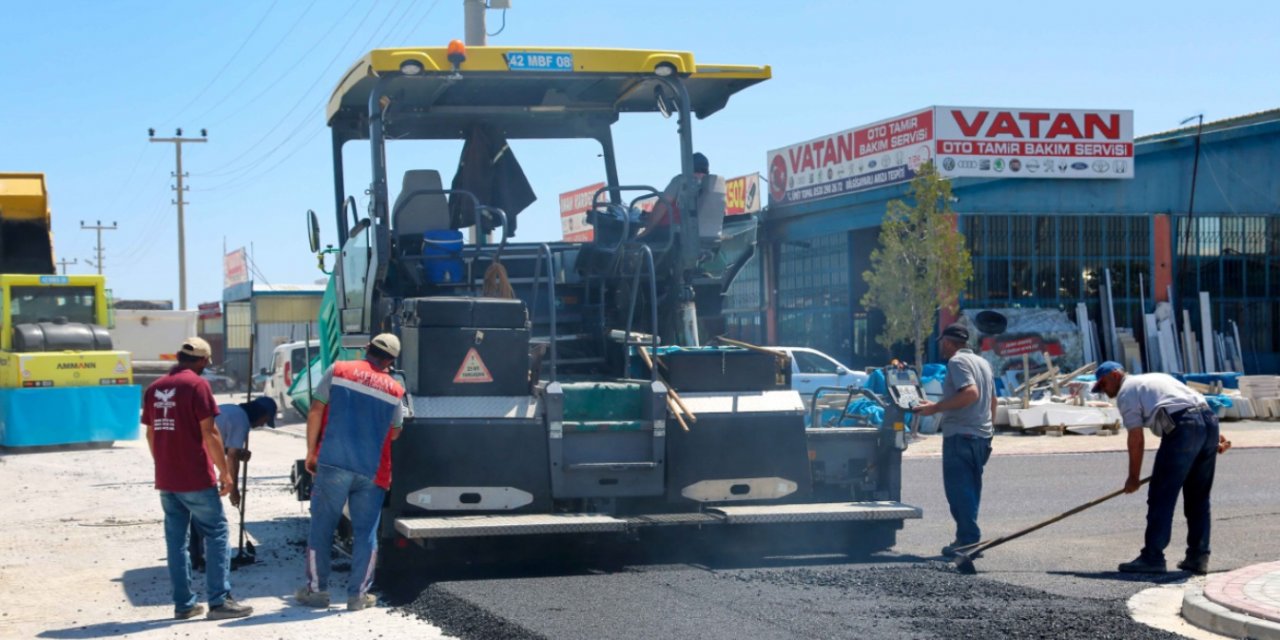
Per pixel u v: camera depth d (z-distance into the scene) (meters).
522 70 10.34
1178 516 12.38
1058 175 31.98
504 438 9.10
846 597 7.96
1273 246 34.44
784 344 37.53
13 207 25.16
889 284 27.86
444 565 9.45
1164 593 8.31
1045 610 7.56
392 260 10.43
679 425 9.49
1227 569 9.33
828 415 14.21
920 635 6.84
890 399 10.16
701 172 11.36
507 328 9.29
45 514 14.20
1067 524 11.88
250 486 17.08
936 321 31.23
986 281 31.83
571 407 9.41
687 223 10.54
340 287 11.89
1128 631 6.95
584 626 7.12
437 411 9.04
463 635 7.22
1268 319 34.53
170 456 7.99
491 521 8.68
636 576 8.80
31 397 23.05
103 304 25.19
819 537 9.92
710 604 7.73
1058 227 32.44
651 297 9.67
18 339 23.62
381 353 8.46
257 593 9.09
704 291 11.39
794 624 7.14
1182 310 33.22
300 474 11.89
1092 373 27.86
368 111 11.24
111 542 11.91
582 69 10.47
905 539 11.09
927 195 27.83
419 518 8.85
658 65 10.61
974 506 9.95
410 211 10.84
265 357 49.09
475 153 11.91
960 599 7.93
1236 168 34.09
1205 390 28.70
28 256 25.78
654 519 9.01
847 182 34.03
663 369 9.73
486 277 10.23
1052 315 31.58
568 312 10.95
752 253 11.85
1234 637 7.02
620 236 11.06
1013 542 10.72
